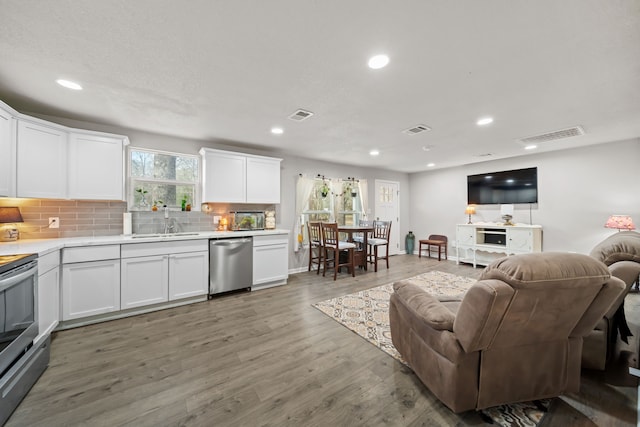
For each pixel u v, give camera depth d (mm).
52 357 1970
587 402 1510
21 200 2646
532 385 1428
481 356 1355
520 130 3303
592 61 1790
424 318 1502
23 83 2088
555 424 1355
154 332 2395
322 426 1347
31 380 1618
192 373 1788
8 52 1680
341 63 1832
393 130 3309
